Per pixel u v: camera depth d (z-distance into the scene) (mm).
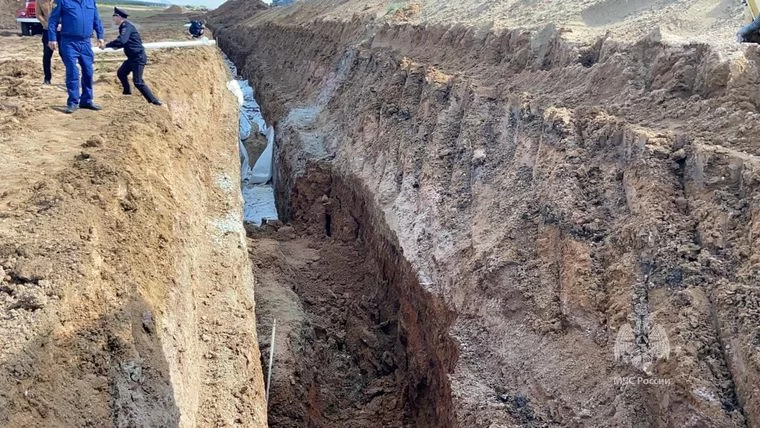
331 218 13531
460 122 10219
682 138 6230
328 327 9828
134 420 3646
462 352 6715
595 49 8953
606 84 8047
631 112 7246
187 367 4902
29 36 19547
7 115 7793
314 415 7969
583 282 6035
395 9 18391
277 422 7371
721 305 4926
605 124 7109
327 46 20672
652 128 6660
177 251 5660
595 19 10844
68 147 6496
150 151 6750
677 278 5336
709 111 6457
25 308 3629
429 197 9328
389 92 13133
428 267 8406
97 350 3756
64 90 9680
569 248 6410
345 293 10812
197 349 5676
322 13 26953
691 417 4570
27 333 3457
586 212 6570
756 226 5086
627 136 6684
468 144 9422
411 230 9289
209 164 10047
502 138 9016
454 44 13109
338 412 8344
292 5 35969
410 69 12969
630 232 5926
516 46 10727
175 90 10266
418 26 15055
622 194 6480
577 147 7238
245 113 22594
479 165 8945
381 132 12461
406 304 8852
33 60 12328
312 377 8453
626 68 7824
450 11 16000
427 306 7992
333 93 17031
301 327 9023
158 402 3877
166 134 7863
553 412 5605
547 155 7582
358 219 12227
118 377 3742
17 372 3227
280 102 20047
